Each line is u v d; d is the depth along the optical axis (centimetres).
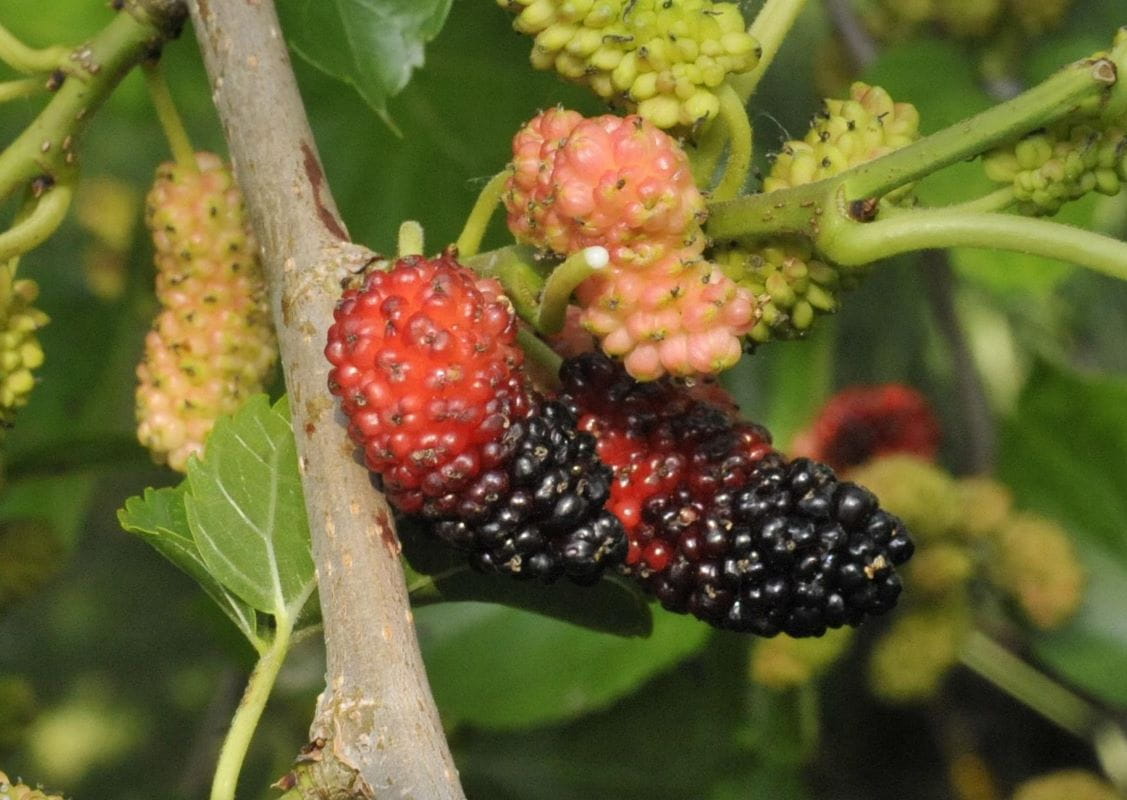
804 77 56
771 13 38
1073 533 51
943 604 50
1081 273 59
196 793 56
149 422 41
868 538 37
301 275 38
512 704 49
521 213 37
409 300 36
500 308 36
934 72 50
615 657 49
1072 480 50
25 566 48
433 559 39
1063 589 50
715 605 37
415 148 46
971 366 54
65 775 75
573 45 37
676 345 37
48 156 40
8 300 40
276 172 38
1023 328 60
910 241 37
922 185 48
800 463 37
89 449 46
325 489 37
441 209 47
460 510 36
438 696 49
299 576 38
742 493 37
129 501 39
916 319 58
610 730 52
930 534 50
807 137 38
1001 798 58
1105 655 50
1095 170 37
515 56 46
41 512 50
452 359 36
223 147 54
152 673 76
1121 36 36
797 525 37
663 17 37
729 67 37
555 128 37
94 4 47
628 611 40
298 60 46
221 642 46
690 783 52
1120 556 50
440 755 36
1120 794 52
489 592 40
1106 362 60
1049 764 58
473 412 36
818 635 38
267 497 38
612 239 37
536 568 37
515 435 36
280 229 38
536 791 52
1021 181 37
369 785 36
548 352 38
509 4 37
